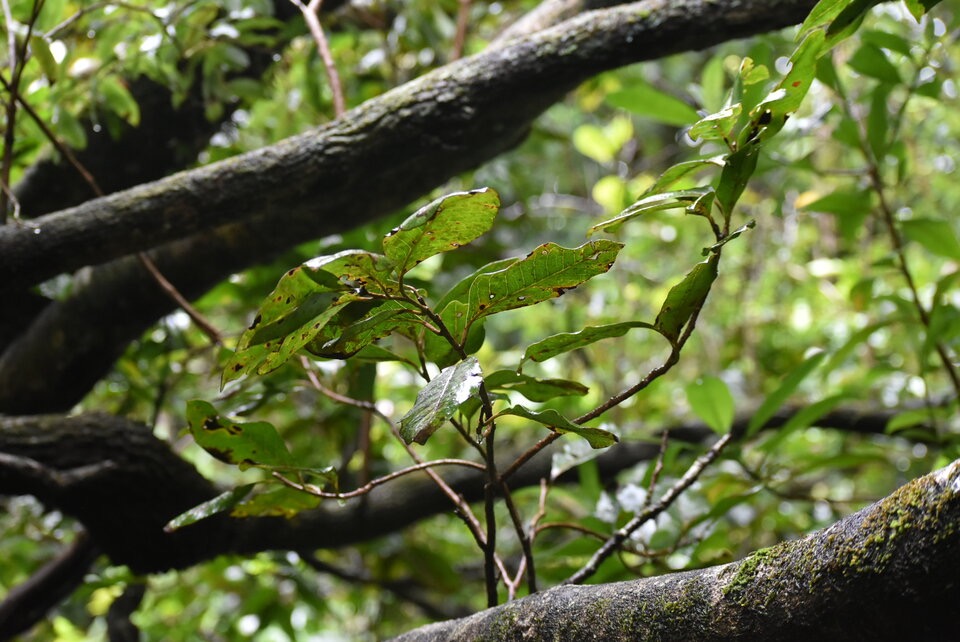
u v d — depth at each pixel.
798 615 1.30
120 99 2.09
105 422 2.09
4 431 2.04
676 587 1.36
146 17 2.16
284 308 1.42
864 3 1.44
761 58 1.86
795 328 3.99
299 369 1.88
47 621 3.62
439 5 3.35
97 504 2.05
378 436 3.04
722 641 1.33
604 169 5.04
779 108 1.45
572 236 4.46
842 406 2.85
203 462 4.00
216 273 2.24
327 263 1.38
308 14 2.14
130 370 2.73
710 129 1.46
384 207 2.01
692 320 1.45
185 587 3.30
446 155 1.90
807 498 2.11
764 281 4.12
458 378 1.37
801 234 4.31
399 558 2.98
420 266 2.94
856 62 2.01
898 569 1.27
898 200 3.94
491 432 1.47
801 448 3.17
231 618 3.25
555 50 1.86
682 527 1.88
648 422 3.29
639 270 4.29
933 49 2.10
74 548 2.51
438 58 3.22
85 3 2.23
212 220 1.83
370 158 1.85
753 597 1.32
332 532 2.37
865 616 1.28
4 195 1.86
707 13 1.83
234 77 2.47
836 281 4.34
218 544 2.23
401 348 3.28
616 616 1.37
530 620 1.42
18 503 3.01
